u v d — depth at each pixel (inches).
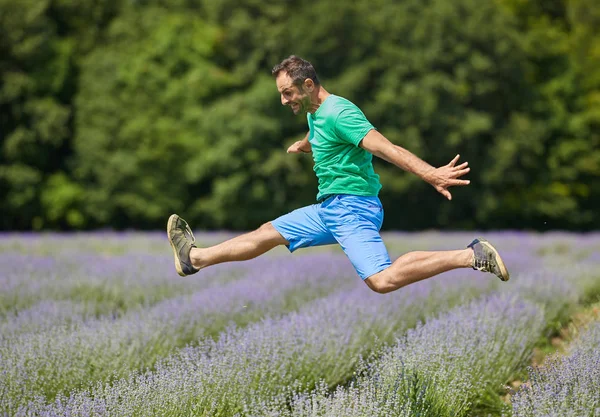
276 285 913.5
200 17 3447.3
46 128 3038.9
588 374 455.2
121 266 1126.4
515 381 619.5
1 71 3070.9
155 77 3132.4
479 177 3287.4
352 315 672.4
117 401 441.4
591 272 1064.8
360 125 438.3
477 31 3179.1
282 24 3149.6
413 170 419.2
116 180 3061.0
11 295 876.6
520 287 897.5
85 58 3284.9
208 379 480.1
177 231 484.4
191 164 3063.5
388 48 3117.6
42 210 3137.3
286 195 3117.6
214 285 960.3
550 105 3410.4
